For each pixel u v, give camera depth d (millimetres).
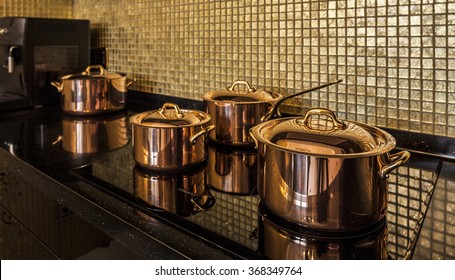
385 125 858
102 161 832
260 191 573
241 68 1110
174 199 636
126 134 1071
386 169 497
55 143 973
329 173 485
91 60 1651
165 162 734
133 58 1487
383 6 827
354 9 870
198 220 563
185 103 1300
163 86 1379
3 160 927
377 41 845
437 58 771
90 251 691
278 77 1028
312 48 952
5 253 939
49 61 1420
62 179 716
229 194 661
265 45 1043
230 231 529
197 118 777
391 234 516
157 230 541
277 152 524
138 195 649
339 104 923
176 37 1295
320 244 496
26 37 1320
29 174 796
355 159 483
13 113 1319
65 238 728
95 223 618
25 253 860
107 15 1580
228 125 883
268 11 1024
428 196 622
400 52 816
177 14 1277
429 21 771
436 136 793
